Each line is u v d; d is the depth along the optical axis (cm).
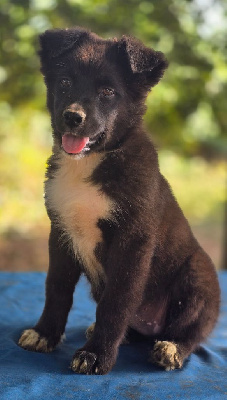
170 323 102
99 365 94
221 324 119
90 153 96
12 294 129
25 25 157
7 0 157
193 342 101
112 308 94
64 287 102
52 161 101
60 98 97
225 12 159
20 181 310
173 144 185
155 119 166
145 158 97
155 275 101
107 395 88
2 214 276
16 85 169
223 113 167
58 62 98
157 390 90
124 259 95
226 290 140
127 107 98
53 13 155
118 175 96
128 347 104
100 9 156
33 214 281
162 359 97
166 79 154
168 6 156
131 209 95
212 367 100
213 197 389
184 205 366
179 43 156
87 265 101
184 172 434
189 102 164
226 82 157
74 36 98
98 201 96
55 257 101
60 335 102
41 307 122
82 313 121
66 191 98
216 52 159
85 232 98
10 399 86
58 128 96
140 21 154
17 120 237
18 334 106
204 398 89
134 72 95
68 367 96
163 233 100
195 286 101
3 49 162
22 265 227
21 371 94
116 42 98
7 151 321
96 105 95
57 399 87
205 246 283
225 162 468
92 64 96
